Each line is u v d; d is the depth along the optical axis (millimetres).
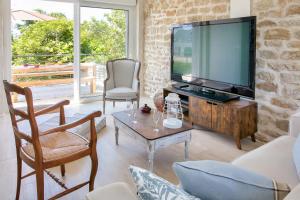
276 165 1719
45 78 5715
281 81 3107
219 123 3363
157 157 2908
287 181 1538
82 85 5414
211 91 3793
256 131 3410
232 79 3322
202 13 4172
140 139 2543
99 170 2576
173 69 4352
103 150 3053
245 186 875
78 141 2070
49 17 5160
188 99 3818
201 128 3891
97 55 5473
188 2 4430
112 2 5340
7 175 2445
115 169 2604
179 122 2709
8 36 4453
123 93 4426
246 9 3389
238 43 3184
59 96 5812
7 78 4520
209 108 3475
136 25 5754
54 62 5660
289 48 2988
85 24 5227
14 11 4934
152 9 5379
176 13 4719
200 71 3799
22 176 2223
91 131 1986
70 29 5363
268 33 3180
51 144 1996
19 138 1939
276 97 3180
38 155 1726
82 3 5105
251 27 2992
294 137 2211
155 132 2521
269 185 878
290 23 2951
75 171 2543
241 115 3154
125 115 3055
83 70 5363
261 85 3330
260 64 3311
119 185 1026
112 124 3992
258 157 1835
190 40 3914
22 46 5273
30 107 1658
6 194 2145
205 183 937
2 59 4430
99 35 5426
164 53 5137
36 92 5906
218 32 3436
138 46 5754
